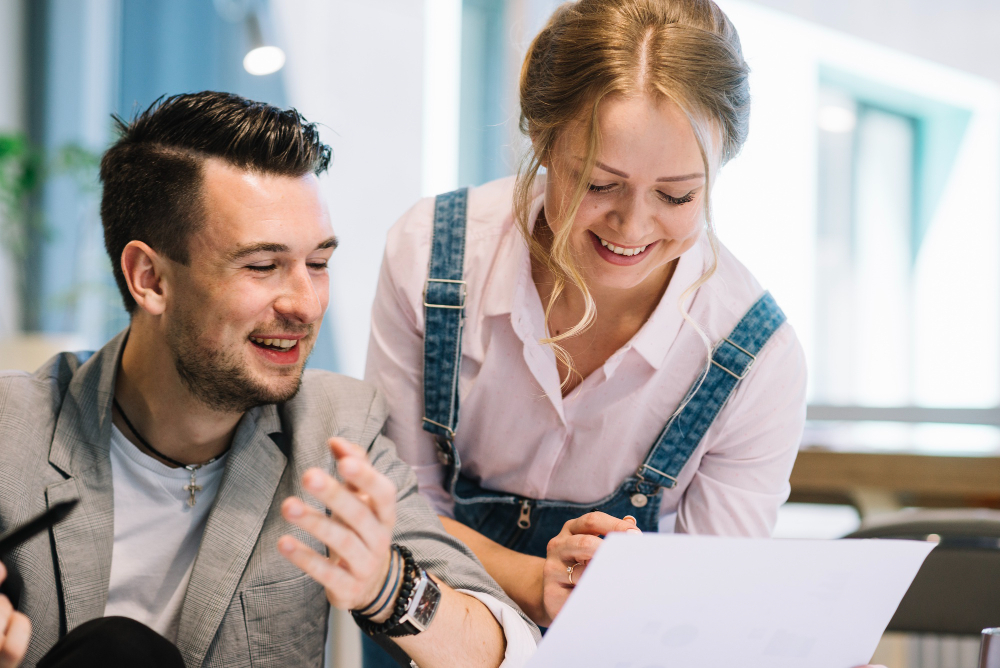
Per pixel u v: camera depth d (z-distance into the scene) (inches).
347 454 30.3
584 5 42.3
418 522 44.8
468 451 53.8
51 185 181.8
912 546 31.7
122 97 179.0
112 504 40.8
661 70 38.5
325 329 164.6
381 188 167.6
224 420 41.1
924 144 156.6
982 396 151.3
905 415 149.3
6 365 144.3
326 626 44.6
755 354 49.3
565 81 40.8
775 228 153.9
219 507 41.5
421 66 168.9
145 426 41.4
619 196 40.2
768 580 30.6
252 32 171.8
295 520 29.7
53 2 181.2
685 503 53.5
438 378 51.4
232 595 40.8
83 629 32.0
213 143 37.4
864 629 34.3
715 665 33.0
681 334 49.1
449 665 37.9
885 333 156.0
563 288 49.3
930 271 156.0
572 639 30.3
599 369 49.4
